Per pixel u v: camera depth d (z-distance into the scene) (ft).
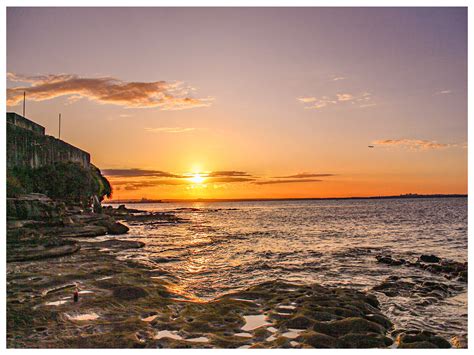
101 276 55.67
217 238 128.06
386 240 120.67
